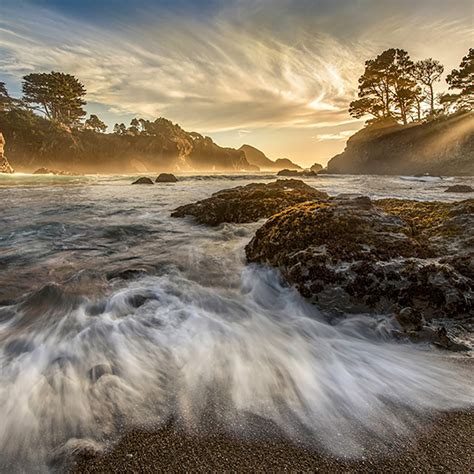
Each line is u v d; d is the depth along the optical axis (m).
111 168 113.06
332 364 2.56
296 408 2.04
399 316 3.04
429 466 1.59
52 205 12.20
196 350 2.76
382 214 4.67
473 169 40.69
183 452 1.72
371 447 1.72
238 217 8.02
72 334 3.00
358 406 2.06
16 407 2.04
